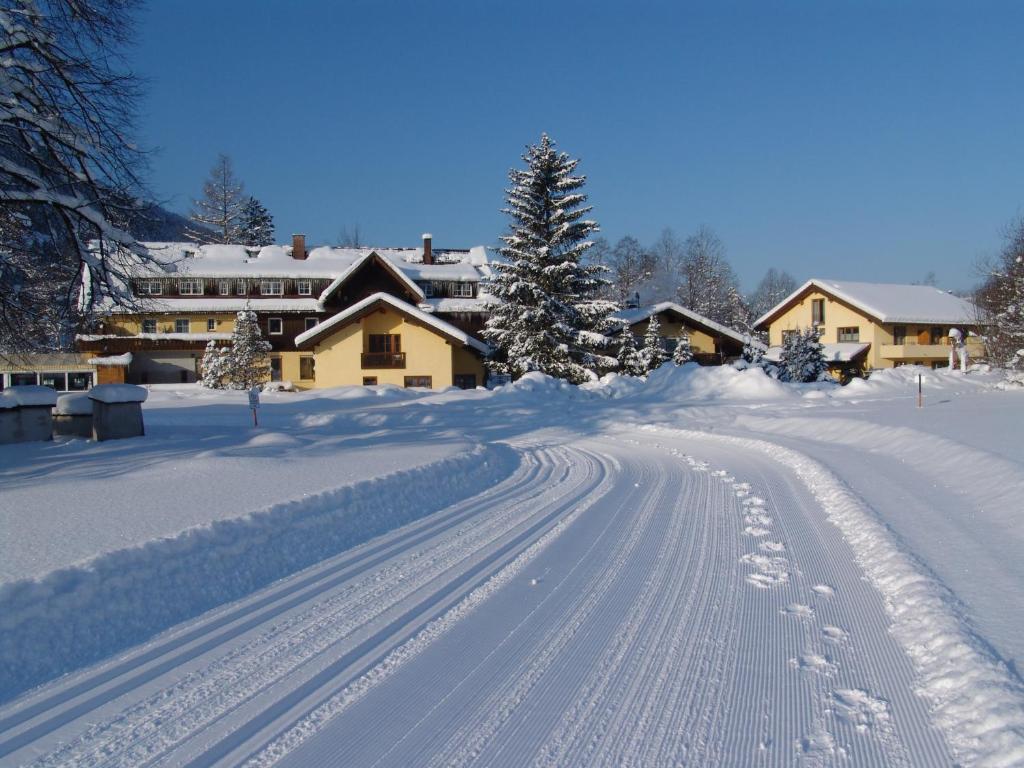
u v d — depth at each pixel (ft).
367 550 25.96
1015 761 11.40
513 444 62.64
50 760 12.41
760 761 12.23
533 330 142.31
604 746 12.78
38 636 16.44
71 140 45.55
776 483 39.65
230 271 179.01
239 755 12.55
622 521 30.55
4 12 42.50
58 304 52.60
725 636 17.49
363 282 173.58
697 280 296.71
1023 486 29.40
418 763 12.32
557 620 18.78
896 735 12.85
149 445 48.03
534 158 148.46
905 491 34.04
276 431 59.88
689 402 98.84
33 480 33.88
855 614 18.71
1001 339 108.47
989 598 18.74
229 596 20.92
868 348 182.91
